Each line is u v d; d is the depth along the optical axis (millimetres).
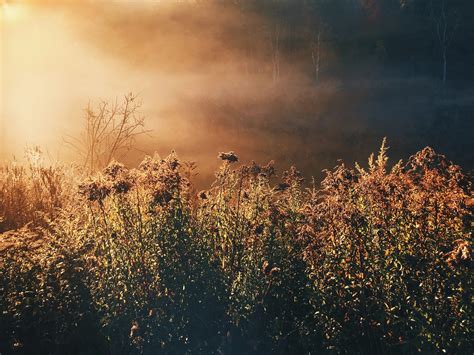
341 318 4805
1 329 5469
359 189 5145
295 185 5949
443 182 4863
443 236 4742
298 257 5312
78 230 5852
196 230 5582
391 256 4758
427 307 4539
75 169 10516
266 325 5164
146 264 5492
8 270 5578
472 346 4391
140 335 5258
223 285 5355
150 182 5629
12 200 9250
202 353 5281
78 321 5379
